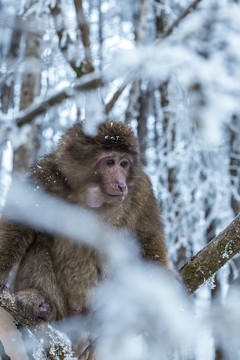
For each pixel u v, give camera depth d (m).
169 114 12.30
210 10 11.55
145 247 7.88
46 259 7.70
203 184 11.34
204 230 11.16
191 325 6.75
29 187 7.68
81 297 7.80
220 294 10.22
